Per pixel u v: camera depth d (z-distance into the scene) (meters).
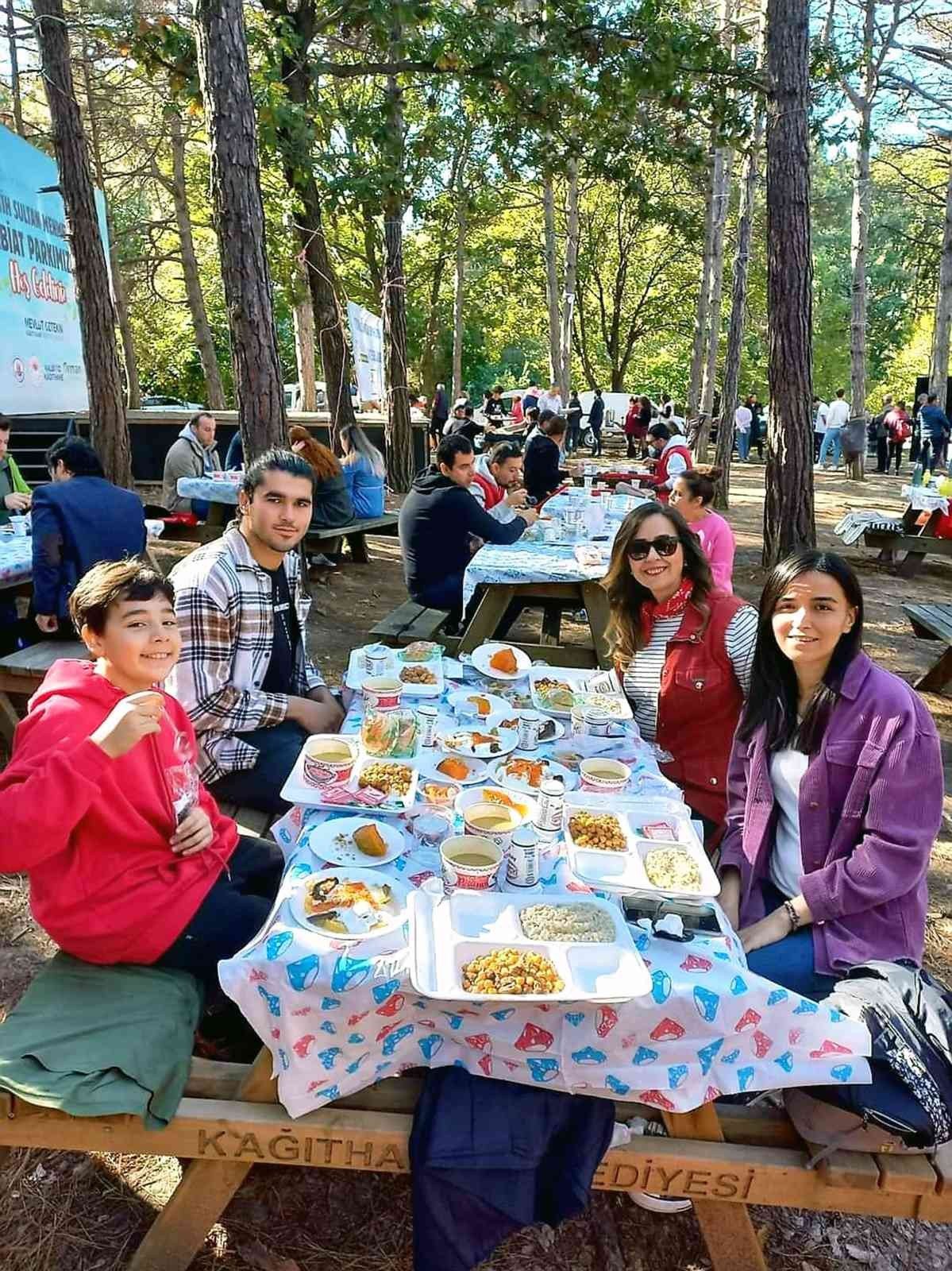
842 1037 1.74
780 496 8.30
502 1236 1.71
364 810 2.23
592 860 2.04
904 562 9.59
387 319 12.88
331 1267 1.99
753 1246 1.89
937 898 3.68
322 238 10.11
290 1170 2.24
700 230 19.75
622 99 8.65
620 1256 2.06
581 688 3.31
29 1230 2.04
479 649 3.64
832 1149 1.80
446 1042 1.76
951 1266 2.12
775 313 7.92
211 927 2.07
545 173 10.26
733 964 1.75
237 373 5.13
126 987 1.94
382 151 9.27
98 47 10.83
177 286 26.62
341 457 10.67
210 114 4.78
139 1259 1.85
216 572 2.83
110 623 1.93
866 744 2.15
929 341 35.62
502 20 8.46
